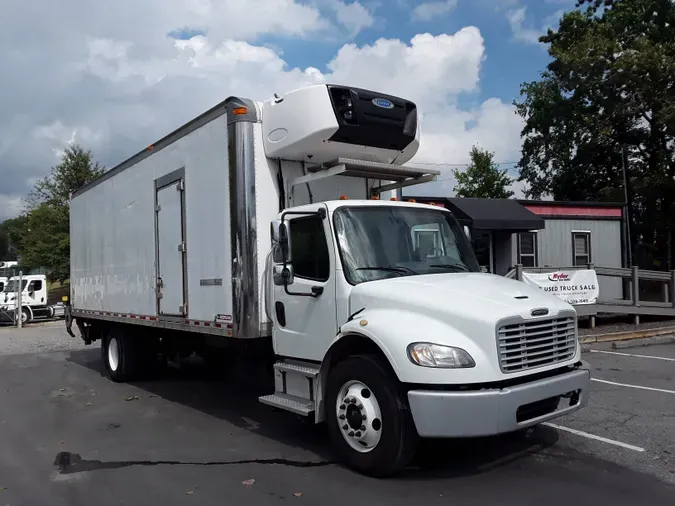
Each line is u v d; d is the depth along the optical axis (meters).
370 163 6.47
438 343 4.65
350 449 5.23
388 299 5.16
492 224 17.03
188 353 9.49
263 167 6.53
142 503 4.74
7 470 5.71
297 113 6.25
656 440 5.99
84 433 6.98
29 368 12.76
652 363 10.38
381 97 6.62
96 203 10.76
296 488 4.93
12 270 31.86
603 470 5.18
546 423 6.59
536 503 4.48
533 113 33.28
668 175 29.39
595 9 32.84
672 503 4.45
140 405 8.41
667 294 15.48
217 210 6.75
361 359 5.08
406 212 6.17
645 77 28.00
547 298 5.35
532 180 35.09
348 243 5.65
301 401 5.88
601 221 20.45
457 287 5.22
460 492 4.73
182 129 7.54
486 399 4.50
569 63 29.56
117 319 9.73
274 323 6.29
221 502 4.69
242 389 9.31
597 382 8.78
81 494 5.00
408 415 4.84
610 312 14.36
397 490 4.80
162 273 8.13
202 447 6.21
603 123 30.62
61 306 30.73
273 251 6.16
